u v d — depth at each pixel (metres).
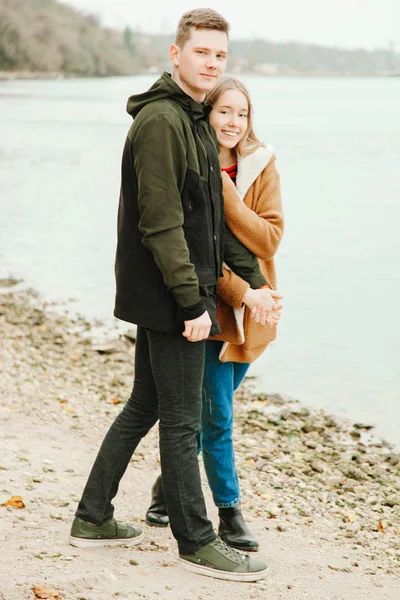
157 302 3.55
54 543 3.95
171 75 3.69
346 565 4.35
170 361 3.62
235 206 3.88
